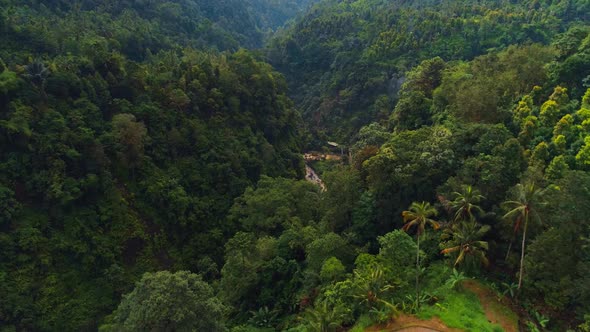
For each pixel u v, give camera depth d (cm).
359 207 5572
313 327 3869
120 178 7225
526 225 3878
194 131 8412
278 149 10362
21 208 6216
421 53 13888
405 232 4697
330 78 15650
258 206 7050
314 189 7694
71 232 6412
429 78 9194
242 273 5462
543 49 7550
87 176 6719
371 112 13250
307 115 15212
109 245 6606
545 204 3784
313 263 5128
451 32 14262
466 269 4431
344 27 17762
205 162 8219
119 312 3722
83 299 6106
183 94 8438
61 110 7081
